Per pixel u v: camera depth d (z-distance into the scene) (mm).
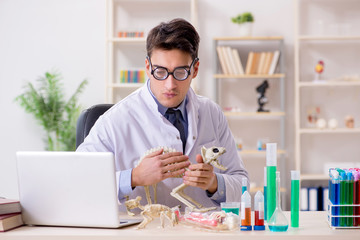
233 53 4766
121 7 5043
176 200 1906
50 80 4824
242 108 4969
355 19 4934
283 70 4773
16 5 5074
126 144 1915
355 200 1479
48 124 4797
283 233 1396
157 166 1628
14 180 5047
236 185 1816
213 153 1615
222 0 4977
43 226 1533
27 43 5062
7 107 5062
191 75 1732
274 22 4957
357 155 4945
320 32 4828
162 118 1903
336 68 4945
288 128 4969
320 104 4957
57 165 1478
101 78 5062
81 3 5078
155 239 1368
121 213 1797
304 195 4648
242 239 1359
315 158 4957
